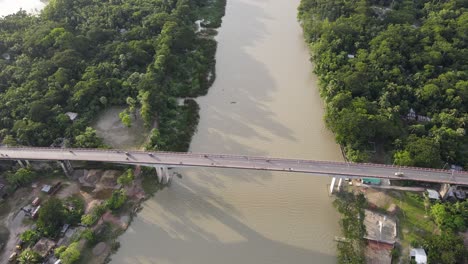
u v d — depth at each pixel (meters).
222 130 190.75
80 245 140.50
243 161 156.00
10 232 145.50
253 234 149.00
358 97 186.12
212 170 172.00
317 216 154.75
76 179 164.50
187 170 171.88
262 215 155.12
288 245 145.62
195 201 159.75
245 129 191.25
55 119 179.50
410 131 174.62
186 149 180.50
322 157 177.75
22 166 166.25
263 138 186.62
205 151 179.88
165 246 144.62
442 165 160.88
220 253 143.00
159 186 164.38
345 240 143.88
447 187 151.38
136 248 143.62
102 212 149.12
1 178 163.00
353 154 167.25
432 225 146.75
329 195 162.00
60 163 162.62
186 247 144.62
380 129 170.00
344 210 151.50
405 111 185.62
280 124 193.88
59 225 144.75
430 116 185.00
